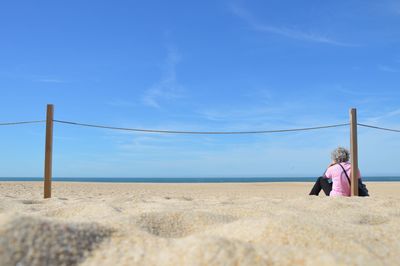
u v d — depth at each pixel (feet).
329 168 20.39
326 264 5.36
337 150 20.40
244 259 5.53
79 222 7.00
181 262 5.56
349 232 7.55
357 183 19.75
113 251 6.06
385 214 11.44
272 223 7.52
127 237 6.66
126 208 12.50
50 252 5.60
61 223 6.49
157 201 16.60
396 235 7.82
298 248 6.06
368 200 15.76
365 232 7.82
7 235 5.64
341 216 10.57
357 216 10.50
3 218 6.18
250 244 6.13
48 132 20.97
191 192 36.22
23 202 16.08
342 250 6.40
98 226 6.88
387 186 57.77
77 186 47.88
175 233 8.20
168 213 9.18
